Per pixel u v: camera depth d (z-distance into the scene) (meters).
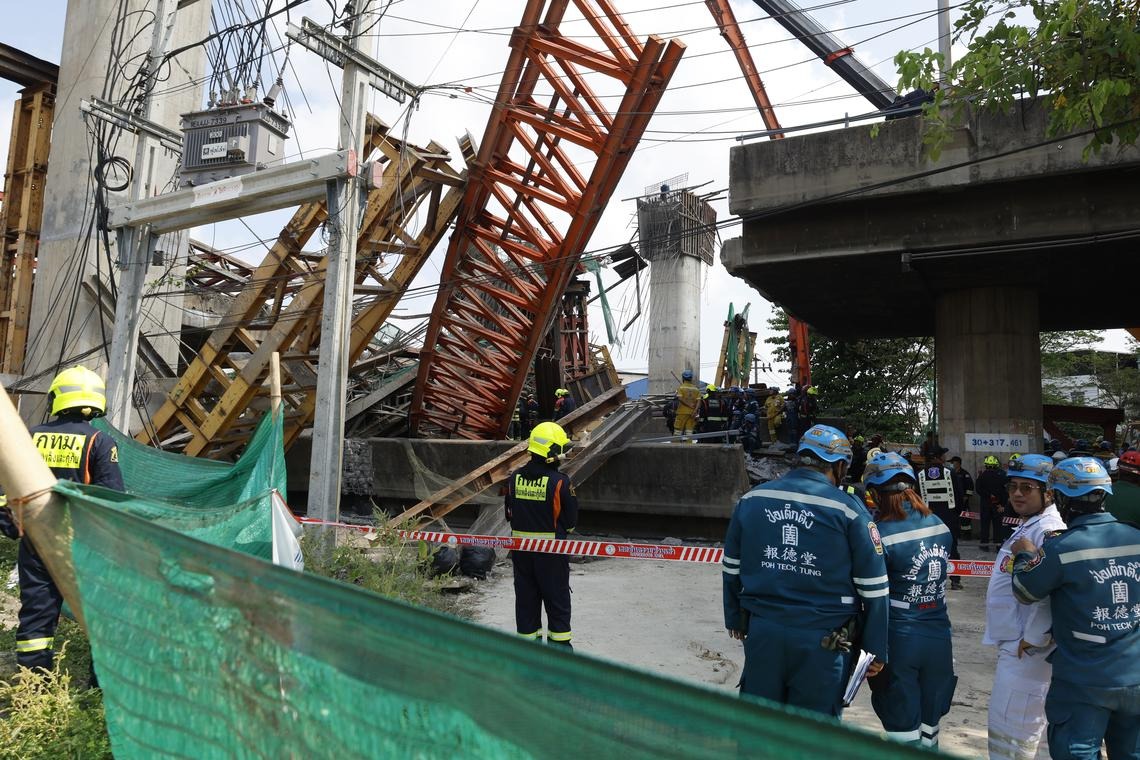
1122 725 3.53
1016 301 17.66
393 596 7.48
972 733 5.26
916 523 4.21
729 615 4.05
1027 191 14.12
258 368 15.36
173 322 21.77
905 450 18.22
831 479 4.00
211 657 1.76
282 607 1.63
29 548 4.62
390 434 20.80
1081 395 43.22
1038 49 7.98
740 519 3.96
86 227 20.59
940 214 14.70
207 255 25.52
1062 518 4.03
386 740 1.41
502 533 12.79
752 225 16.14
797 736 0.99
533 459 6.61
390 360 21.61
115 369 14.45
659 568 11.80
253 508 5.60
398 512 18.16
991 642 4.14
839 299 19.89
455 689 1.33
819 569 3.70
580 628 8.02
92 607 2.04
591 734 1.16
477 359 20.92
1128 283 17.75
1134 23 7.62
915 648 4.11
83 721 3.61
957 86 8.68
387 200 15.74
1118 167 13.02
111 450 5.23
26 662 4.52
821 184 14.91
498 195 17.00
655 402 23.75
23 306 22.78
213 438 16.08
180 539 1.88
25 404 20.80
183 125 13.68
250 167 13.12
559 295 17.66
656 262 43.56
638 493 15.62
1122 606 3.47
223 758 1.72
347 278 11.74
